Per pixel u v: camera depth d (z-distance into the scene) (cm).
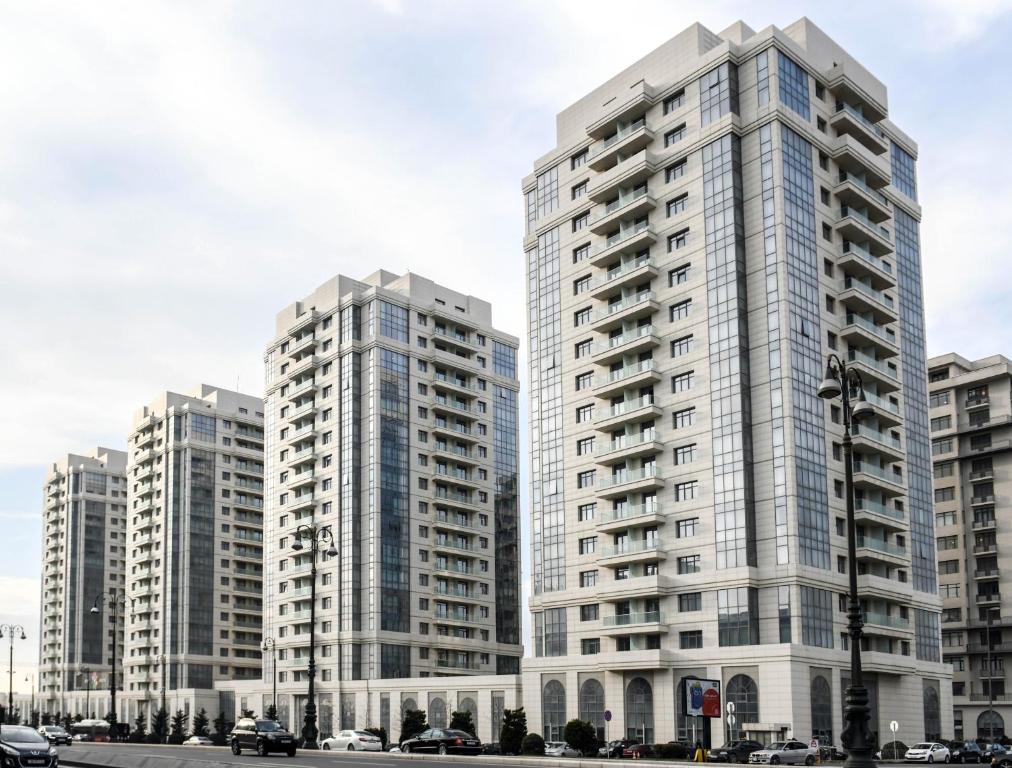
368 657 12438
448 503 13550
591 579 9338
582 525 9500
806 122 8931
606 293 9600
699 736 8119
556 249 10306
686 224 9056
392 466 13088
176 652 16612
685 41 9394
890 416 9138
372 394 13125
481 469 14162
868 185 9606
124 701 17225
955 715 12938
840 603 8312
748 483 8244
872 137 9425
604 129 9906
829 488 8388
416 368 13688
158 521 17625
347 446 13175
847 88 9262
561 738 9250
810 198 8812
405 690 11744
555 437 9962
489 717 10806
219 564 17250
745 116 8875
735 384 8419
